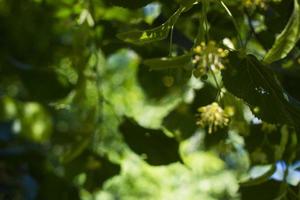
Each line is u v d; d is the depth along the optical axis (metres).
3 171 1.05
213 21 0.66
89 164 0.82
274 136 0.69
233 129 0.67
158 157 0.75
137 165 1.62
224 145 0.73
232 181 1.91
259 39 0.67
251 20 0.68
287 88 0.69
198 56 0.55
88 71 0.80
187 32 0.73
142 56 0.79
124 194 1.75
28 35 0.98
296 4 0.52
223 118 0.60
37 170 1.04
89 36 0.78
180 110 0.76
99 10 0.79
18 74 0.96
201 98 0.75
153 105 0.86
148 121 1.35
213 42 0.55
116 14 0.80
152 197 1.79
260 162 0.69
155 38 0.55
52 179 0.98
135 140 0.75
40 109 1.10
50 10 0.91
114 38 0.79
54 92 0.91
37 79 0.91
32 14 0.95
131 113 1.38
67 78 0.91
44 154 1.07
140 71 0.83
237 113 0.64
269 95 0.58
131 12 0.79
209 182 1.88
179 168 1.78
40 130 1.10
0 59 0.97
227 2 0.60
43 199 0.99
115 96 1.44
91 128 0.80
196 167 1.78
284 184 0.64
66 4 0.84
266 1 0.64
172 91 0.82
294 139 0.67
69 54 0.90
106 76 1.40
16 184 1.05
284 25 0.65
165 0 0.66
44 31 0.97
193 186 1.86
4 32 0.99
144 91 0.84
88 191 0.83
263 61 0.55
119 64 1.44
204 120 0.60
